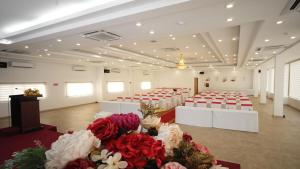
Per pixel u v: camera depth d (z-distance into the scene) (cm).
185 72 1983
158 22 373
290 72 1060
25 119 452
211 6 295
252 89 1800
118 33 453
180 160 74
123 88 1591
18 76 866
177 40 681
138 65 1463
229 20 360
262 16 341
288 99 1074
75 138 62
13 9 360
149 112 94
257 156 370
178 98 1177
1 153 326
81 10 357
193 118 609
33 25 443
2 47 597
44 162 62
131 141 67
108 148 67
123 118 78
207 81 2003
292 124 634
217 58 1220
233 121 555
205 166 72
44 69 983
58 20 386
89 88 1281
